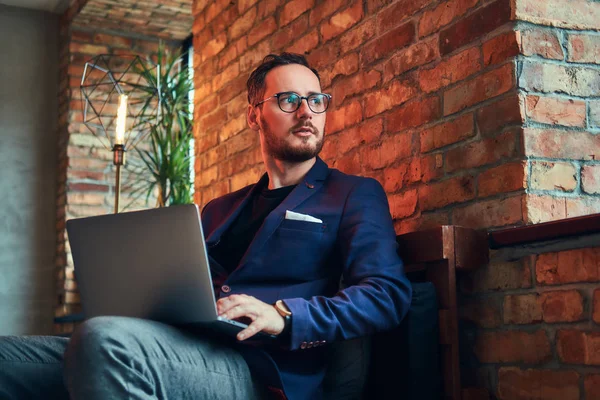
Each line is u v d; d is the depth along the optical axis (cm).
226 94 361
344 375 188
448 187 217
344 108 272
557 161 194
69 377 141
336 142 275
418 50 235
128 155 549
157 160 502
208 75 381
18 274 532
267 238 190
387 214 194
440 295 194
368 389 196
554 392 177
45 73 559
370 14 261
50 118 557
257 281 189
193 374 152
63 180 536
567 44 201
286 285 187
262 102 210
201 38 393
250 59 341
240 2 353
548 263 183
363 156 258
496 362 194
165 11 527
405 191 235
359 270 179
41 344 182
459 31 217
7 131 544
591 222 168
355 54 267
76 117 534
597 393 167
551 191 192
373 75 256
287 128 204
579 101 199
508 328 192
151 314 162
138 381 141
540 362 182
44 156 552
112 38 551
